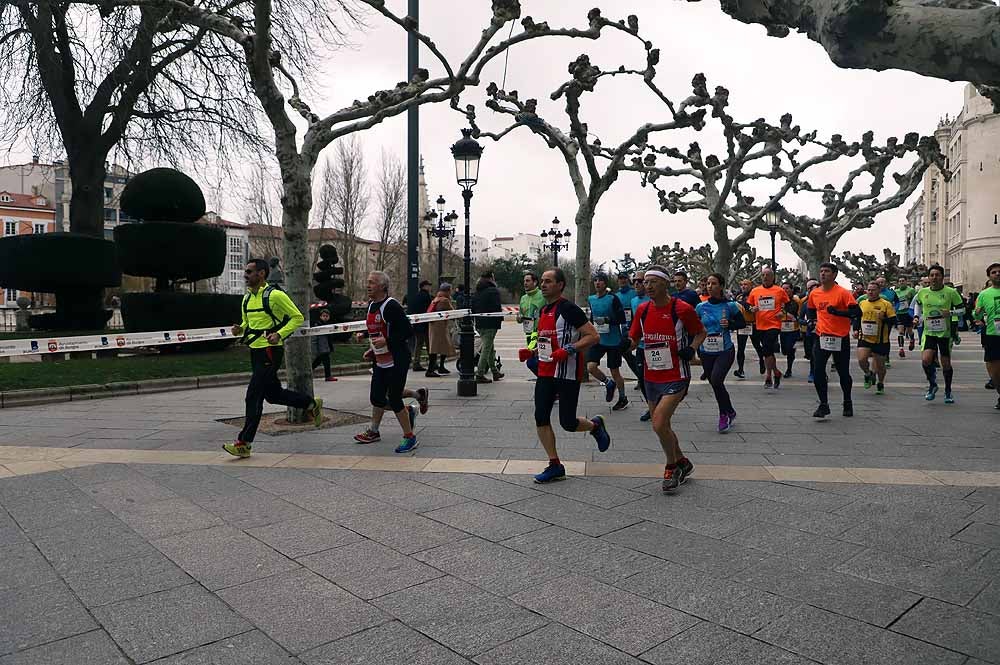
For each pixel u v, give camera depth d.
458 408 9.53
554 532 4.39
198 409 9.68
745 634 3.05
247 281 6.68
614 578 3.67
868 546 4.12
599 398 10.66
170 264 16.34
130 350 16.34
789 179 21.38
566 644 2.98
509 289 58.91
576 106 12.39
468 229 12.98
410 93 8.62
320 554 4.04
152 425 8.32
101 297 19.78
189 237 16.38
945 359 9.98
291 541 4.25
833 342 8.50
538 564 3.87
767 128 17.56
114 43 16.84
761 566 3.82
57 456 6.58
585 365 5.72
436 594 3.49
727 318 7.75
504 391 11.41
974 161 62.16
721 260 21.14
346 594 3.49
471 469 6.04
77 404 10.22
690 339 5.42
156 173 17.11
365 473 5.91
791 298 15.68
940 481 5.57
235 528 4.50
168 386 11.94
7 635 3.08
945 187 72.50
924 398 10.48
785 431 7.81
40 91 18.30
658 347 5.44
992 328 9.12
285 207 8.12
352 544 4.20
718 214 19.70
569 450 6.79
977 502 4.99
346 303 23.05
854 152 20.66
